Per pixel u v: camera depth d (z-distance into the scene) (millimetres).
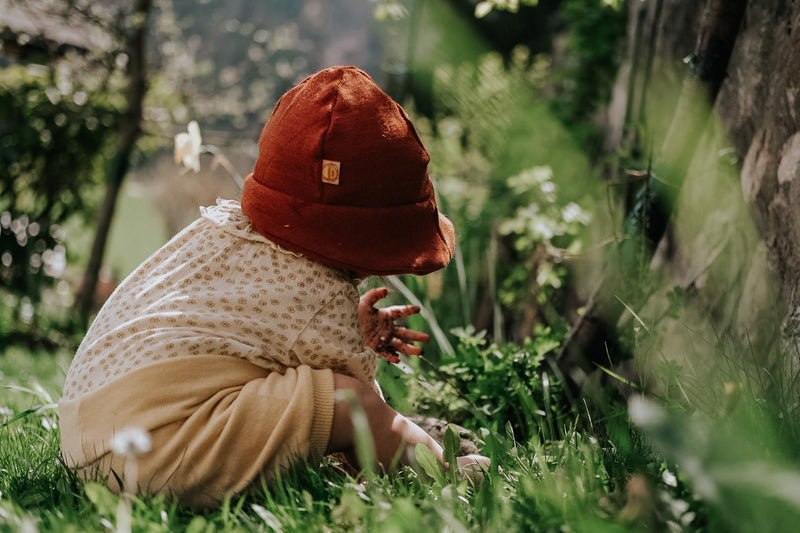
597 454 2404
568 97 8375
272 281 2330
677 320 3455
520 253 5715
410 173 2428
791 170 2918
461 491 2123
